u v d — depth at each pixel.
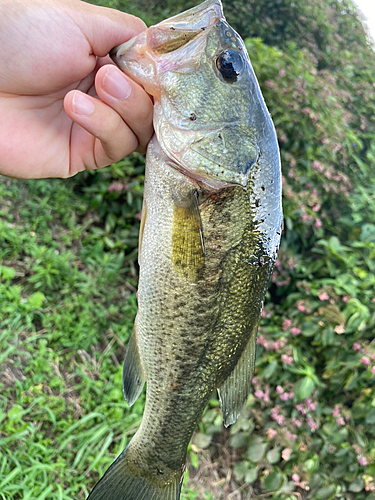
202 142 0.21
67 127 0.26
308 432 0.46
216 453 0.46
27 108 0.24
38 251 0.48
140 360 0.24
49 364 0.42
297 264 0.55
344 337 0.50
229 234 0.22
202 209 0.22
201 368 0.23
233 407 0.24
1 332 0.42
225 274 0.22
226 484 0.45
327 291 0.51
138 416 0.43
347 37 1.08
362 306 0.49
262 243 0.23
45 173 0.26
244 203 0.22
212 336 0.23
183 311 0.22
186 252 0.22
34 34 0.21
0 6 0.20
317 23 0.92
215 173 0.21
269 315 0.53
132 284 0.54
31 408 0.38
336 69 0.93
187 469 0.44
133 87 0.21
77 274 0.49
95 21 0.22
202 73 0.21
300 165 0.60
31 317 0.43
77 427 0.39
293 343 0.51
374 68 1.01
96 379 0.44
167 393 0.23
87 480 0.37
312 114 0.57
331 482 0.46
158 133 0.21
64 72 0.23
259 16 0.88
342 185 0.61
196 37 0.20
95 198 0.55
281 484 0.44
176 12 0.82
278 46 0.86
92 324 0.47
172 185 0.22
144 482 0.24
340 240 0.61
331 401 0.51
